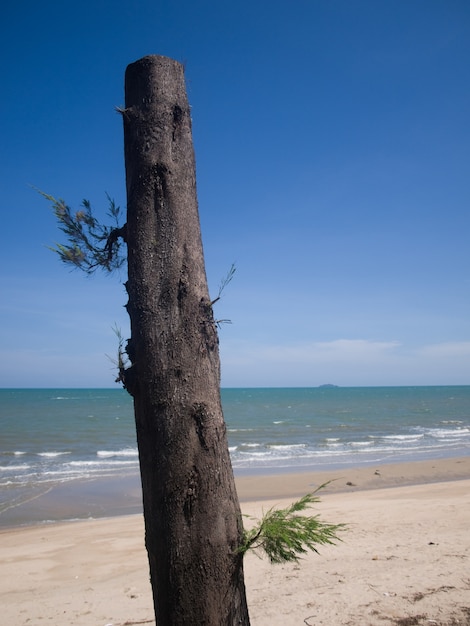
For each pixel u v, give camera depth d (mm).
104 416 59281
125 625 5082
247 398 131000
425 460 24016
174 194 2143
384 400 114875
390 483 17984
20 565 8461
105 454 27312
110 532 11062
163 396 1938
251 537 2043
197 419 1935
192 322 2018
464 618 4297
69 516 13570
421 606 4613
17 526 12469
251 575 6125
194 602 1827
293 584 5609
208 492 1901
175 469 1889
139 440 2016
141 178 2146
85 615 5512
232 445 31734
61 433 39562
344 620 4398
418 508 10859
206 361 2014
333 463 23500
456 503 11344
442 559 6262
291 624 4410
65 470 21266
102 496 16016
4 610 5906
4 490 16828
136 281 2082
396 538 7879
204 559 1852
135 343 2043
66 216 2586
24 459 25375
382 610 4566
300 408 80562
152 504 1922
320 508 11656
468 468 20750
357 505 11984
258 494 16125
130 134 2219
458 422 51812
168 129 2189
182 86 2283
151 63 2229
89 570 8031
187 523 1867
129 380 2047
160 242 2092
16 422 49938
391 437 36875
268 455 26844
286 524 2039
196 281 2086
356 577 5664
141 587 6543
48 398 121812
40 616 5617
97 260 2588
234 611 1889
